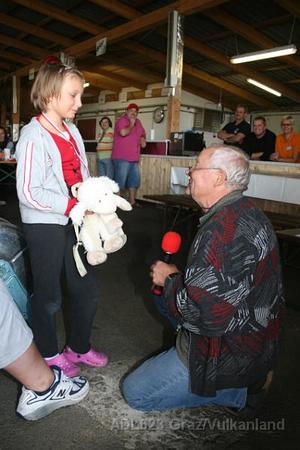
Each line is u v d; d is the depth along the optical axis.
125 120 6.12
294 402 1.66
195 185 1.28
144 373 1.46
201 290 1.13
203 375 1.27
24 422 1.45
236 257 1.13
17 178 1.37
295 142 4.77
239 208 1.21
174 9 6.07
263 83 10.67
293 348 2.11
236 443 1.41
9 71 13.16
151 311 2.47
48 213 1.42
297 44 8.17
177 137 6.06
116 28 7.58
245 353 1.25
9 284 1.57
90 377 1.75
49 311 1.56
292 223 3.08
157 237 4.43
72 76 1.37
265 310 1.23
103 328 2.22
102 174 6.87
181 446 1.38
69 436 1.40
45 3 7.47
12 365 1.24
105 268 3.28
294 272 3.41
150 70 11.53
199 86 12.58
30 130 1.38
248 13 7.05
